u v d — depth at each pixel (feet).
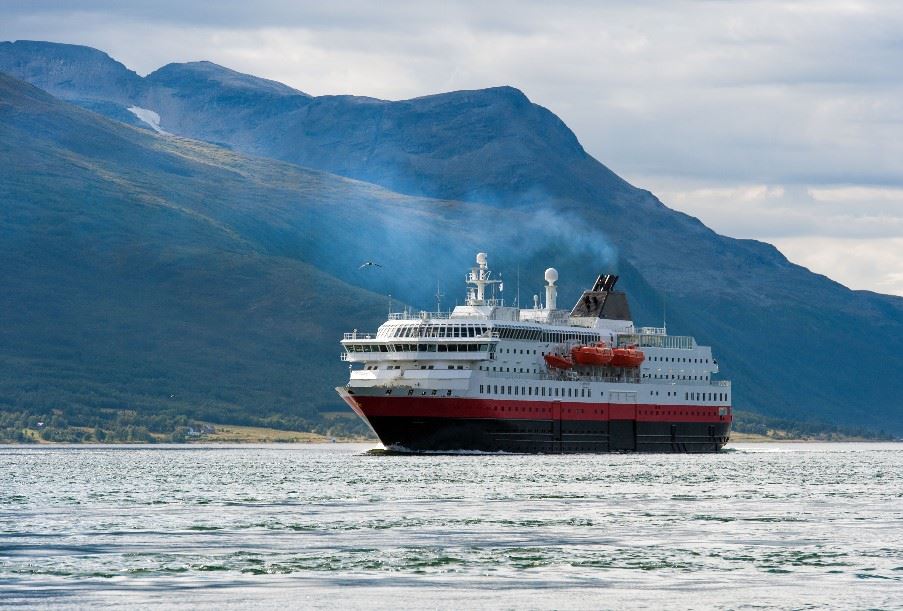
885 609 553.64
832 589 595.06
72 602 561.43
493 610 548.72
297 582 606.55
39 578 614.75
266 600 566.77
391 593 582.35
